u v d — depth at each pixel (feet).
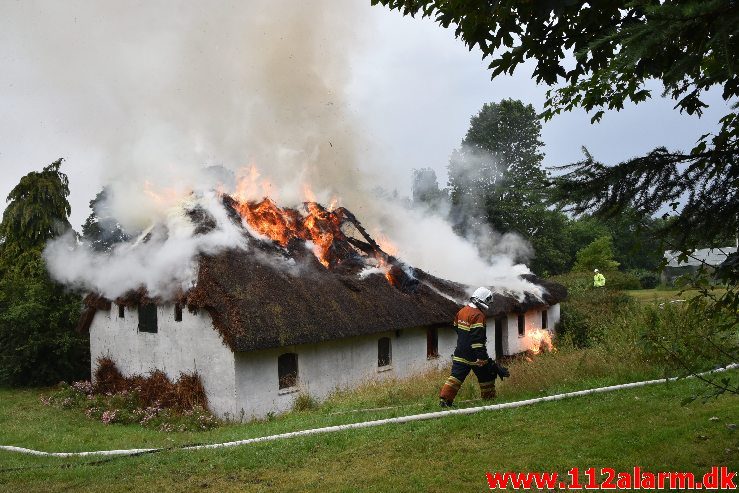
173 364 52.65
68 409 52.42
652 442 21.20
